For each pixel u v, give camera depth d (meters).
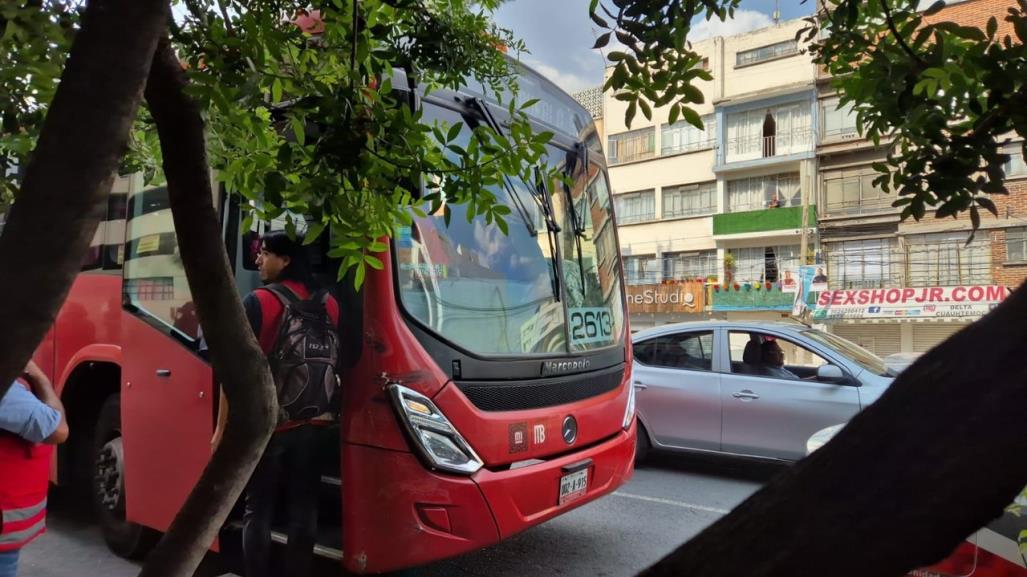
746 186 29.47
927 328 24.52
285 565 3.57
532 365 3.93
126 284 4.48
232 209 4.09
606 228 5.24
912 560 0.75
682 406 7.37
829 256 26.69
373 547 3.33
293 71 1.92
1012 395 0.73
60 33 1.44
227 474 1.64
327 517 3.92
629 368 4.96
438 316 3.61
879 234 25.62
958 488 0.73
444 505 3.33
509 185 4.27
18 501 2.81
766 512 0.86
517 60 3.72
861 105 2.10
